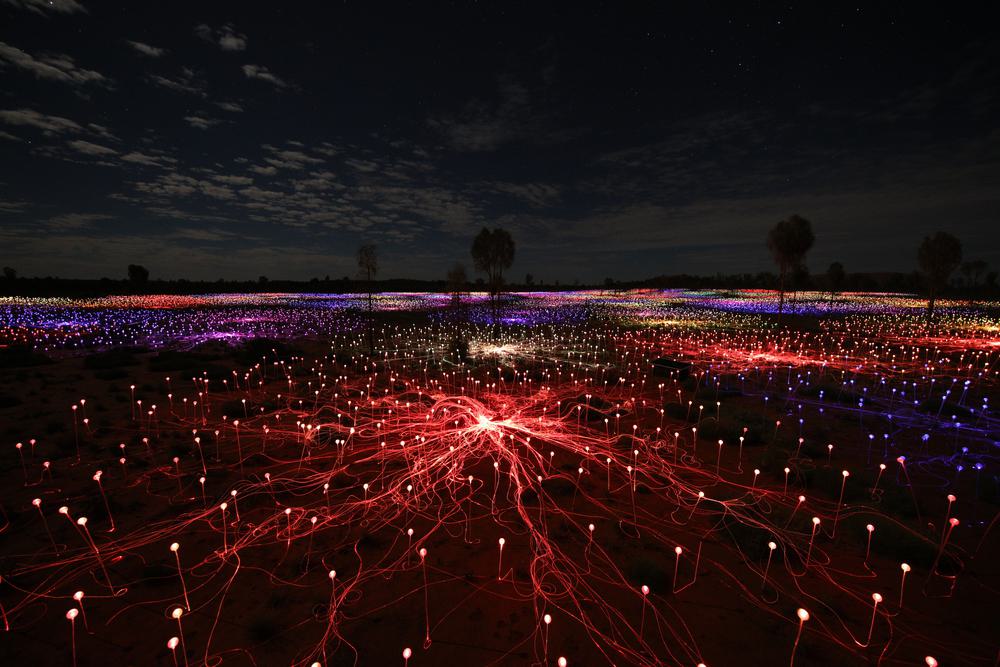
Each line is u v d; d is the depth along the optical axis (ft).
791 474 22.38
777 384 43.45
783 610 13.78
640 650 12.38
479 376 47.78
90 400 36.52
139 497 20.83
